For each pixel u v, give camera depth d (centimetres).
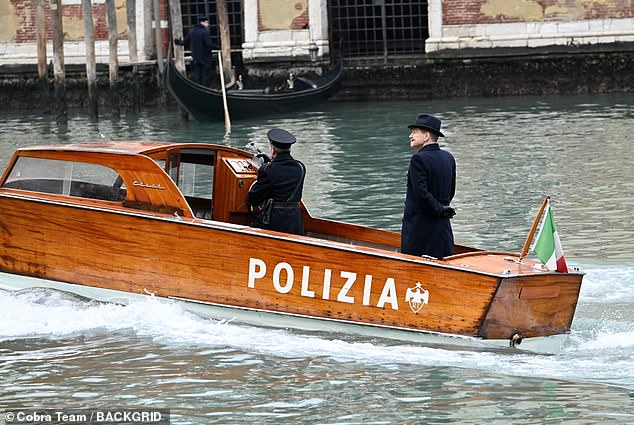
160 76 9106
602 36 8869
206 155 3156
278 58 9581
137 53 9550
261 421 2219
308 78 9294
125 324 2816
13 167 3062
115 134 7469
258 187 2945
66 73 9844
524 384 2383
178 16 8600
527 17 9044
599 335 2703
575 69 8969
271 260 2758
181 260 2848
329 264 2705
